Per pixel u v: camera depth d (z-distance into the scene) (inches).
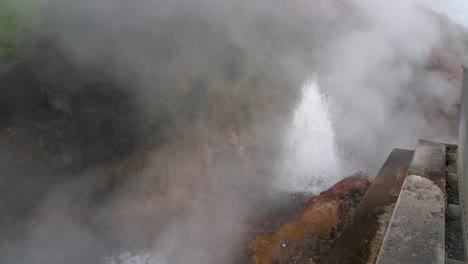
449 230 120.0
